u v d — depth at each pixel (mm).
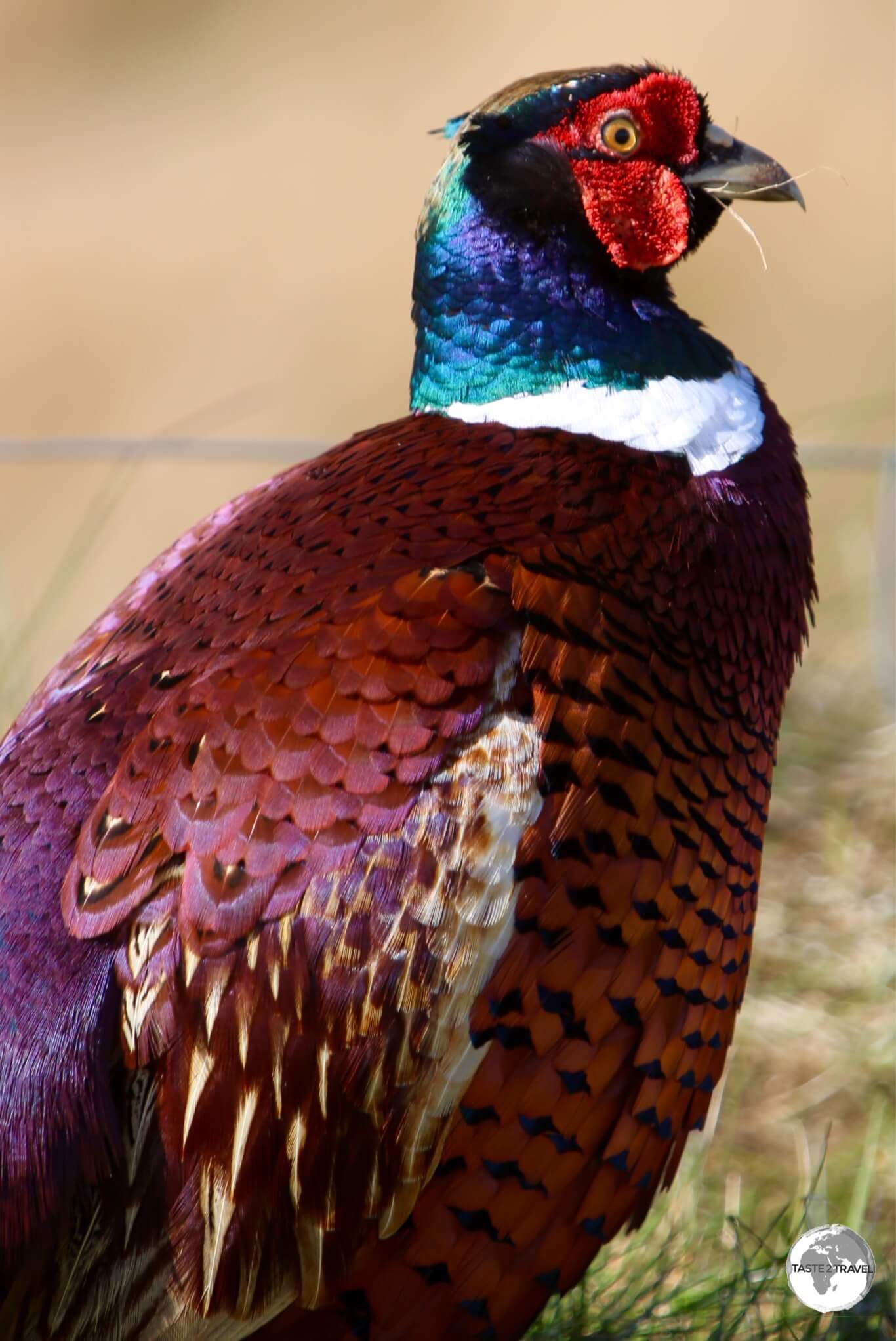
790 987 4387
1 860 4168
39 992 4156
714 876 4188
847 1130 4336
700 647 4195
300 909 4148
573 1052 4164
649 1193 4195
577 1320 4258
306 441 4465
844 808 4457
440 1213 4164
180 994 4148
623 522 4191
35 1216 4152
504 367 4223
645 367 4223
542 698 4164
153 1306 4156
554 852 4160
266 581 4188
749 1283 4262
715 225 4258
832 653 4574
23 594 4727
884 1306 4262
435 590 4168
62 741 4180
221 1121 4152
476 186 4227
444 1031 4156
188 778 4156
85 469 7426
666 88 4227
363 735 4156
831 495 6051
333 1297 4160
